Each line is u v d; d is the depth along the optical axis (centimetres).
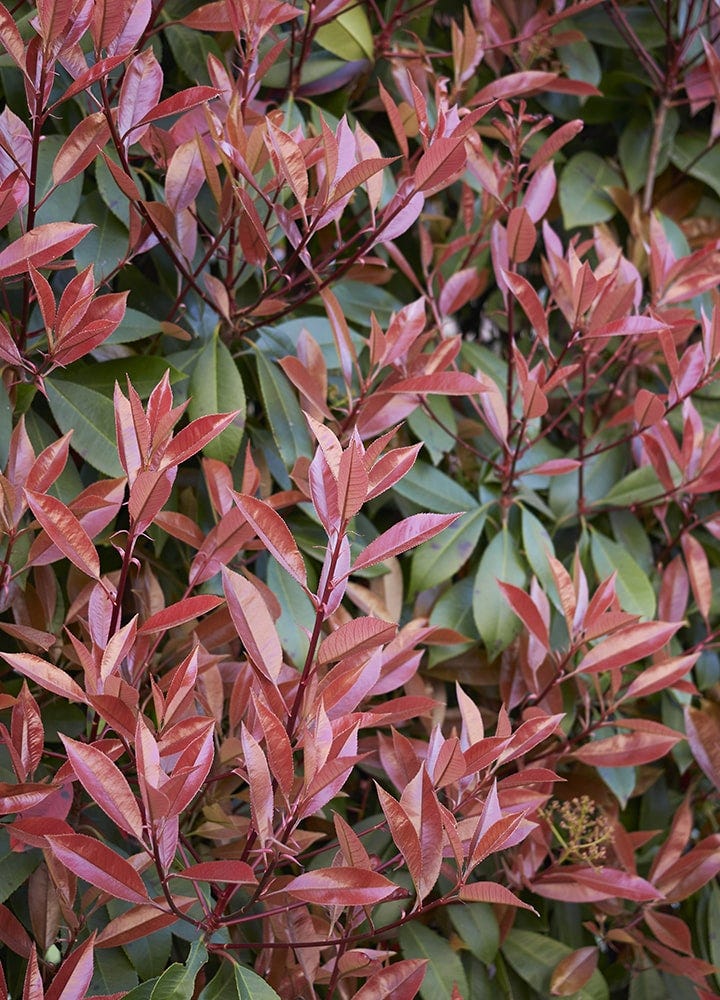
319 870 133
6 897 141
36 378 146
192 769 128
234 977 140
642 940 167
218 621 152
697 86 189
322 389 159
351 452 126
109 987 144
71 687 131
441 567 168
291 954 148
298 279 155
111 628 138
